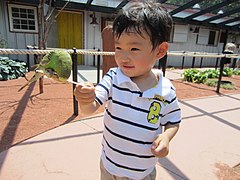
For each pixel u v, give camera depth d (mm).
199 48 12977
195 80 7055
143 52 951
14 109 3561
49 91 4875
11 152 2236
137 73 1021
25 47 7863
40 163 2080
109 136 1158
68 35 9125
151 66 1042
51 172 1962
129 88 1081
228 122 3436
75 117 3289
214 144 2654
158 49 1007
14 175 1901
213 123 3357
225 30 13695
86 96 907
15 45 7680
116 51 1001
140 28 913
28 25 7773
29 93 4617
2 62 6020
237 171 2117
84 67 8781
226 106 4348
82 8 8273
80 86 913
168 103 1142
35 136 2607
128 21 919
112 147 1153
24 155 2195
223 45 14000
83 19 9172
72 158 2186
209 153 2432
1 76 5734
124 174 1163
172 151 2424
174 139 2719
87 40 9414
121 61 989
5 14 7320
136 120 1076
